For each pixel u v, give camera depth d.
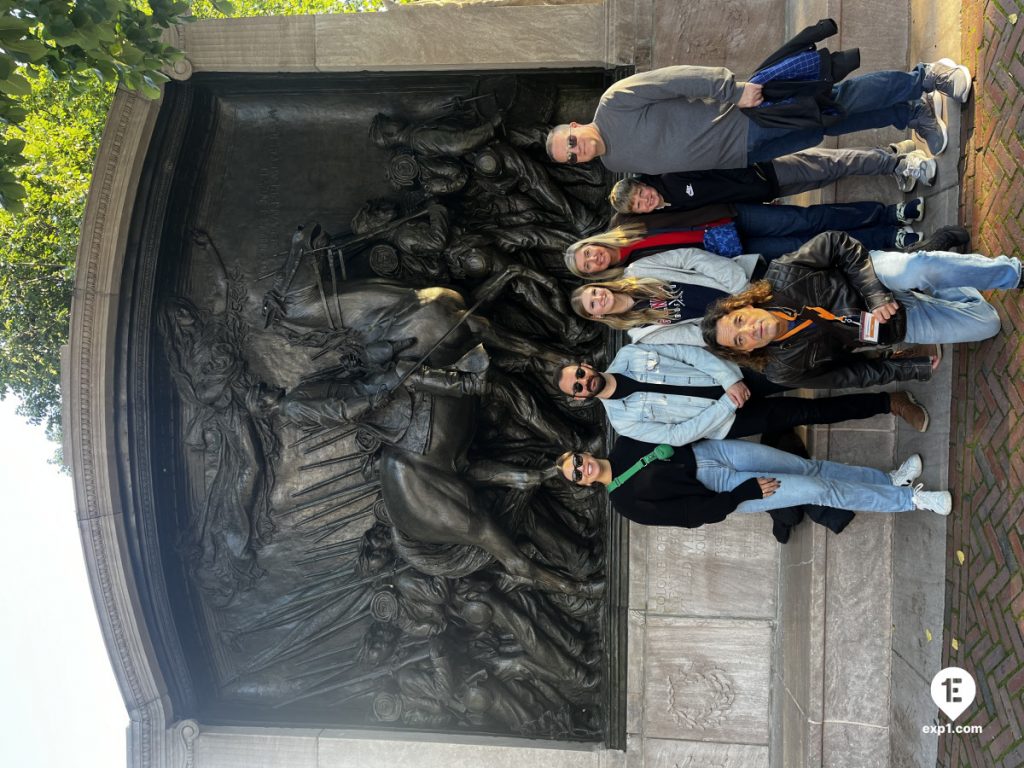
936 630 5.58
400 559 7.43
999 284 4.59
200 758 7.52
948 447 5.43
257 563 7.62
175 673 7.55
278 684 7.71
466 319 7.01
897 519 6.21
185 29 7.07
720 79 4.76
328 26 7.03
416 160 7.17
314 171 7.41
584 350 7.38
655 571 7.32
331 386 7.05
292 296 7.18
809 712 6.42
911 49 6.29
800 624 6.63
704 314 5.28
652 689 7.39
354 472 7.45
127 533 7.15
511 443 7.46
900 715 6.09
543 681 7.51
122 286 7.00
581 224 7.29
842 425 6.24
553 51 7.05
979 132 5.17
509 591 7.46
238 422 7.30
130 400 7.10
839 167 5.69
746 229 5.58
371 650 7.46
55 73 5.30
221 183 7.44
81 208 12.98
